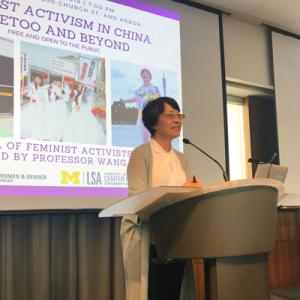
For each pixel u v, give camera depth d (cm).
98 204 242
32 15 239
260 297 94
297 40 402
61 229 246
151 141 137
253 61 373
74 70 249
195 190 88
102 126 253
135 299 108
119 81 266
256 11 358
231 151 384
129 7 279
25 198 219
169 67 292
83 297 242
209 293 94
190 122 304
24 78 230
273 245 97
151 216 101
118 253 258
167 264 130
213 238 89
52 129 235
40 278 230
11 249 225
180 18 314
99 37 262
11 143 220
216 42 332
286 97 382
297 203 367
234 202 89
